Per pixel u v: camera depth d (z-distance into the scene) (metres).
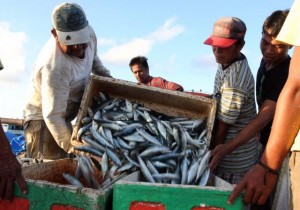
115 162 3.45
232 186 2.86
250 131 3.73
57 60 3.91
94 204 2.45
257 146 4.34
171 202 2.49
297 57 2.21
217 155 3.67
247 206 2.61
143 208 2.50
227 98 3.79
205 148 3.76
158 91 4.14
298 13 2.24
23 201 2.58
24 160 3.70
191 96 4.04
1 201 2.61
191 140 3.82
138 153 3.62
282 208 3.51
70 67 4.02
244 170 4.17
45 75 3.90
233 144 3.71
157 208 2.50
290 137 2.24
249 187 2.33
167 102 4.52
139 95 4.54
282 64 3.94
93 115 4.19
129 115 4.24
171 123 4.16
